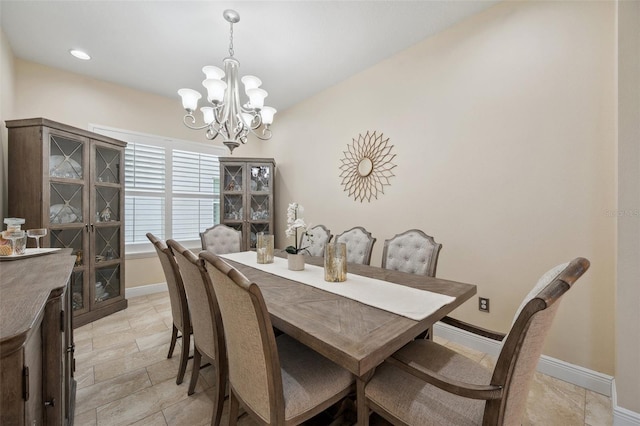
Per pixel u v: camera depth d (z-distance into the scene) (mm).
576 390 1681
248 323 929
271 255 2244
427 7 2094
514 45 1975
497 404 790
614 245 1609
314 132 3697
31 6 2029
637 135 1334
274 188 4289
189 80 3199
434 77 2428
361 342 902
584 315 1711
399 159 2711
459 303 1366
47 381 901
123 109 3336
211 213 4121
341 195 3334
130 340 2316
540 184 1870
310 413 1011
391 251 2158
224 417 1464
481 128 2143
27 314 709
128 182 3387
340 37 2447
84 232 2645
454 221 2309
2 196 2305
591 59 1674
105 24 2240
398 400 988
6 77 2375
